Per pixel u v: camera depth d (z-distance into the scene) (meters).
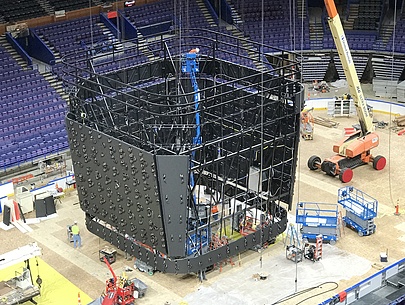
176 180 48.09
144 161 48.53
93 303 48.62
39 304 49.44
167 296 49.88
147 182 49.09
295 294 49.78
